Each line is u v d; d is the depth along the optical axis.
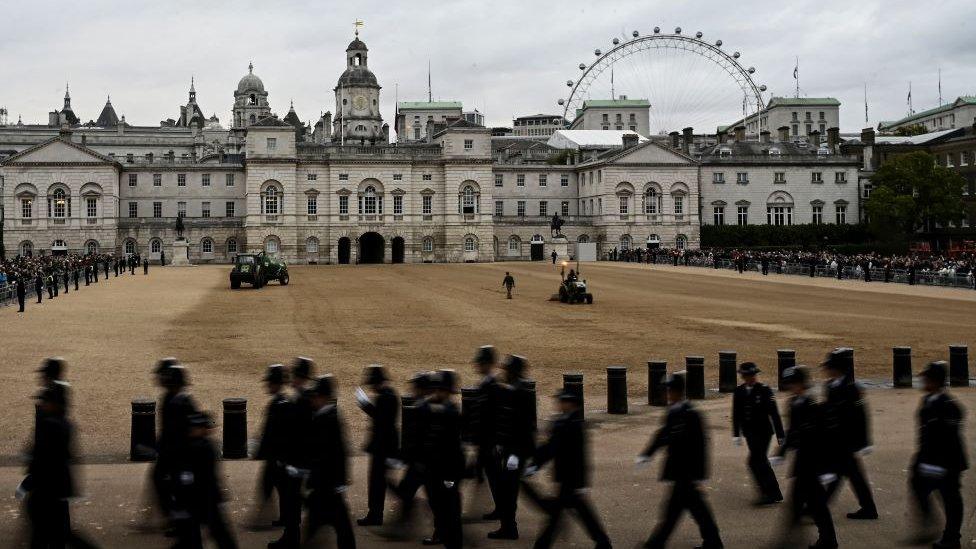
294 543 16.88
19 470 22.70
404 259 160.12
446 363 39.66
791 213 171.25
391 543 17.83
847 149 185.38
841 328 52.22
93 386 33.81
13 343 45.31
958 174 162.38
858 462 18.31
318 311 63.66
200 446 15.80
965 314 60.81
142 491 20.84
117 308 65.25
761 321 56.47
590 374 36.81
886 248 158.12
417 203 160.62
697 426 16.62
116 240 150.62
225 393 32.50
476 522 19.17
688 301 72.19
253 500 20.38
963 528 18.27
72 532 16.03
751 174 170.25
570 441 16.55
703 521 16.50
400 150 160.62
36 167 148.62
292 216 154.75
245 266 87.50
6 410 29.61
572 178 175.75
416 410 17.42
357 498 20.83
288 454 16.86
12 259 132.75
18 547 16.98
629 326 53.84
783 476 22.58
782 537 17.56
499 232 165.62
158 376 16.53
